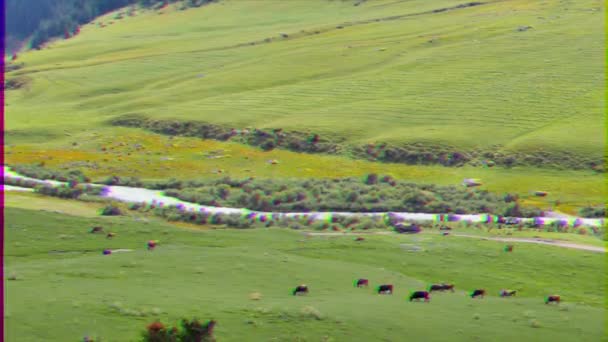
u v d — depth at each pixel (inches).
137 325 2377.0
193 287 2834.6
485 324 2554.1
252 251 3435.0
